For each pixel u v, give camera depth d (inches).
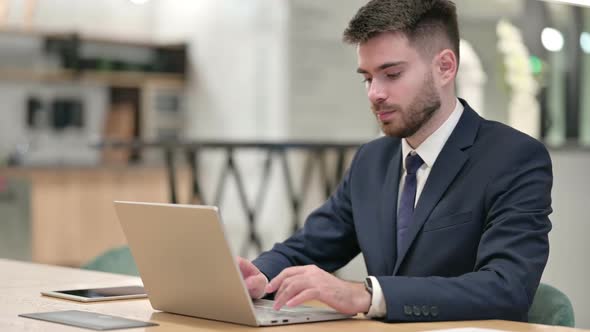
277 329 56.7
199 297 60.4
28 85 296.2
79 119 303.6
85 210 286.5
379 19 69.1
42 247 278.7
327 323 59.2
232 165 231.3
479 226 69.9
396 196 75.5
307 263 81.7
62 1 311.6
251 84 294.7
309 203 271.4
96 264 100.6
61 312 63.9
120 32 324.2
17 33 292.7
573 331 56.8
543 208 67.9
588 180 150.3
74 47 300.7
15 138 293.7
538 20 239.1
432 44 70.2
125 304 69.4
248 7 295.3
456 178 71.6
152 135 315.9
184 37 321.1
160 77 316.8
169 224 59.3
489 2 256.5
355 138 278.7
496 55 253.9
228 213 302.8
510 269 63.4
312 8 280.8
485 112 256.5
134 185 295.9
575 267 148.4
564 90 235.6
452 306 60.4
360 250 84.5
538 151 70.3
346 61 280.1
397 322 59.5
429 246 71.1
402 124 70.6
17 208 273.6
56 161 297.9
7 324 58.6
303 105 282.8
